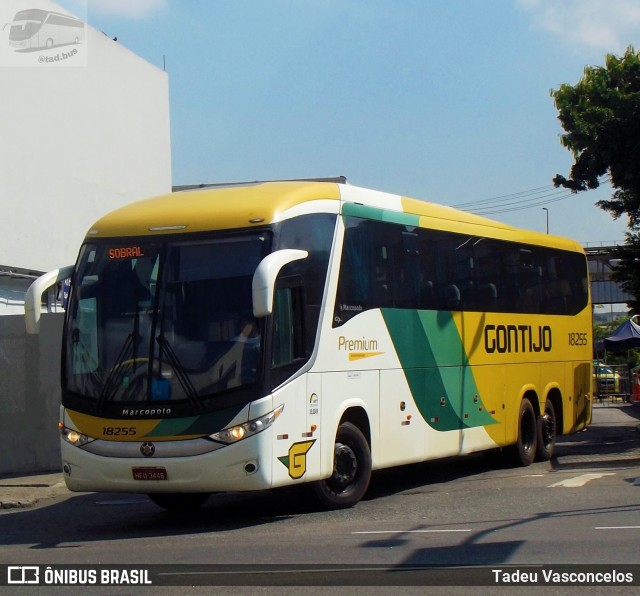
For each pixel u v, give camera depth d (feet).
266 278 32.89
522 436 54.85
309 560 27.81
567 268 61.98
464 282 49.21
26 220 74.90
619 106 63.41
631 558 26.86
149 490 34.50
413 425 43.75
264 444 33.91
